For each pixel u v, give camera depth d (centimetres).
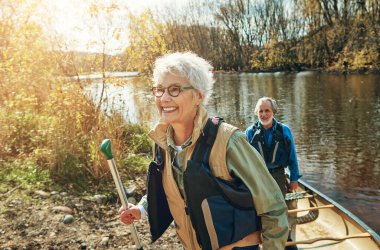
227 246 155
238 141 154
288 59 5619
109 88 716
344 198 763
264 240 156
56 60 658
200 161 152
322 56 5072
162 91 160
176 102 157
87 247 347
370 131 1318
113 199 461
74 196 450
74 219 397
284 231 156
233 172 153
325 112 1739
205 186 149
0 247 329
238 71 6291
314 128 1410
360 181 848
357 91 2447
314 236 434
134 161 580
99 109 661
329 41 4969
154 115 901
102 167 513
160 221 181
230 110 1981
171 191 169
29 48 620
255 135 375
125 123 753
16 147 560
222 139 153
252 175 152
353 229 400
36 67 621
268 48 6094
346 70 4028
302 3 5484
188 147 158
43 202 422
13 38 611
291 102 2131
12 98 628
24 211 396
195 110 162
